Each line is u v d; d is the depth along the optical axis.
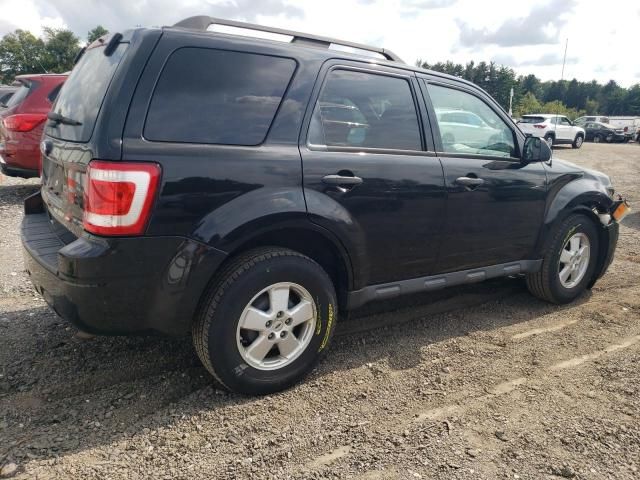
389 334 3.85
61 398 2.88
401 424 2.73
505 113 4.09
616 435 2.66
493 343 3.74
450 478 2.33
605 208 4.67
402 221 3.34
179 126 2.58
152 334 2.70
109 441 2.52
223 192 2.64
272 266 2.82
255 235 2.76
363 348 3.61
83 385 3.02
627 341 3.80
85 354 3.38
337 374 3.24
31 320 3.87
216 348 2.73
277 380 2.96
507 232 3.97
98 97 2.62
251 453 2.47
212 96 2.70
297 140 2.91
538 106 75.06
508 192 3.89
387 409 2.87
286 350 2.99
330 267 3.32
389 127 3.35
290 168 2.84
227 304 2.71
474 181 3.65
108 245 2.43
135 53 2.56
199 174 2.57
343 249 3.12
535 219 4.13
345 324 4.01
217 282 2.73
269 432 2.63
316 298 3.02
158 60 2.58
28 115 7.64
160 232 2.51
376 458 2.45
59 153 2.88
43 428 2.60
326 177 2.96
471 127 3.81
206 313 2.72
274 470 2.36
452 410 2.87
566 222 4.33
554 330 3.99
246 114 2.78
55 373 3.13
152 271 2.54
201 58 2.70
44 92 7.79
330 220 2.97
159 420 2.70
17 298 4.29
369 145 3.23
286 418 2.75
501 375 3.27
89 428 2.62
